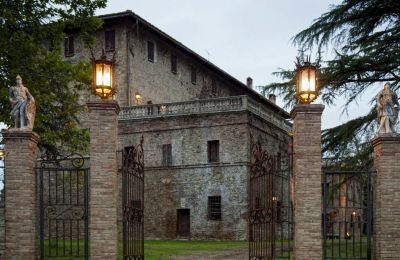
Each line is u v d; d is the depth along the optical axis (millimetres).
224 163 34219
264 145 36594
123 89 36656
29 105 13523
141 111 36250
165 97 40938
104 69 13430
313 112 12961
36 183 13695
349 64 19734
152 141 36094
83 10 22312
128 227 13469
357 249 18438
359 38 20531
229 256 21359
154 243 30859
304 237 12633
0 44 19906
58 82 21750
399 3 19500
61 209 27828
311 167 12812
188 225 35125
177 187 35344
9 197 13086
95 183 13055
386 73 20625
